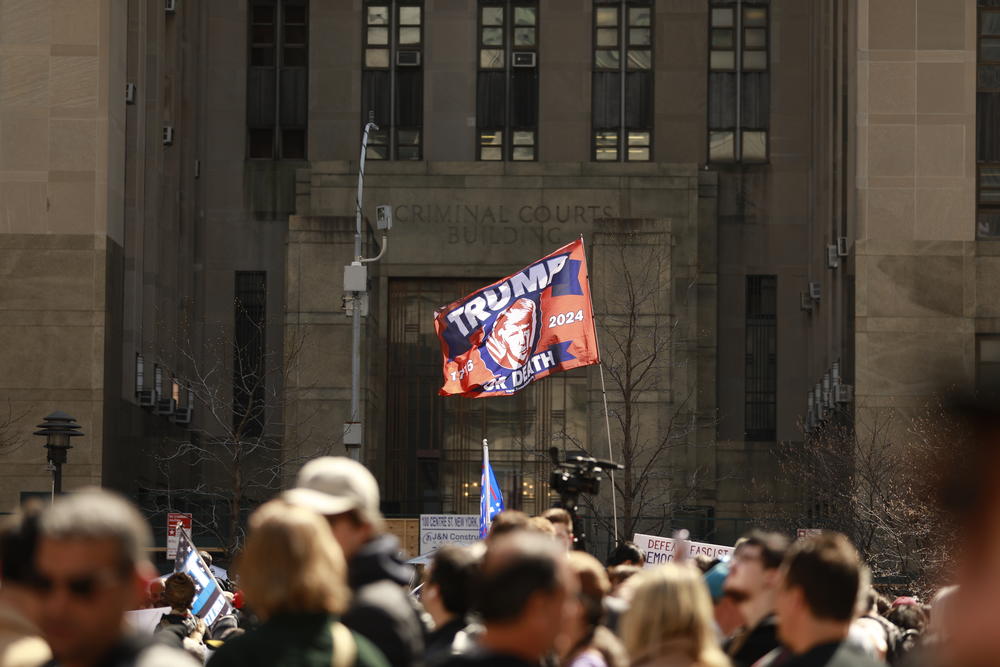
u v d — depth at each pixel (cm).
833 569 1420
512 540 1174
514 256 13500
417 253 13512
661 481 11888
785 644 1501
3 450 10212
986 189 10844
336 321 12394
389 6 14425
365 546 1541
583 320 5416
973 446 367
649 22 14400
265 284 14050
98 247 10419
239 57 14288
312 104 14288
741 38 14312
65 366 10312
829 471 10175
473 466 13300
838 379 11412
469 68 14338
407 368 13462
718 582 2089
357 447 8531
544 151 14238
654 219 12356
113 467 10525
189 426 13000
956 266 10725
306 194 13888
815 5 13900
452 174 13588
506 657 1134
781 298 14038
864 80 10881
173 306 12888
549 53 14338
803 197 14125
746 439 13875
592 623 1817
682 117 14250
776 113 14238
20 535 1307
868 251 10750
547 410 13312
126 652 1052
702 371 13712
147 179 12112
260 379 12975
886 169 10831
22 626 1311
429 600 1852
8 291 10375
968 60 10862
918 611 3350
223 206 14150
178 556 4288
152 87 12250
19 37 10544
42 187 10469
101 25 10562
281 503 1254
